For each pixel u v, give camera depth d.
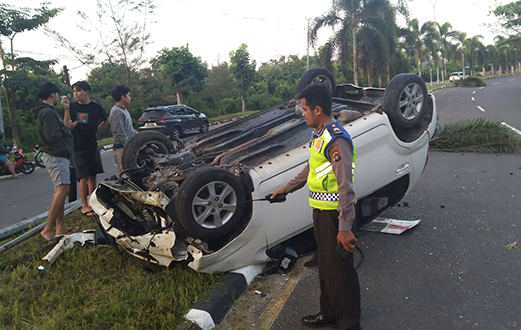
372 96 5.79
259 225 3.74
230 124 5.51
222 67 35.31
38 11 18.72
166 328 3.00
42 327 3.05
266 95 42.00
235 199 3.61
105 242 4.58
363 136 4.25
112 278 3.82
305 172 3.01
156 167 4.45
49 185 10.05
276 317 3.28
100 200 4.27
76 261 4.19
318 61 26.94
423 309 3.23
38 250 4.54
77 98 5.62
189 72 31.83
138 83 24.12
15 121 19.69
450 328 2.97
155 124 18.66
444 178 6.91
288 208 3.89
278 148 4.25
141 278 3.76
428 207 5.50
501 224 4.70
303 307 3.38
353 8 24.72
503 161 7.78
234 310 3.42
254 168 3.85
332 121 2.69
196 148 5.01
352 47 25.36
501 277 3.58
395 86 4.51
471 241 4.33
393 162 4.52
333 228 2.69
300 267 4.08
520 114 14.84
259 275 3.93
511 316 3.05
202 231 3.48
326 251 2.75
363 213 4.70
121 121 6.01
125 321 3.06
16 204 8.13
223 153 4.24
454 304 3.26
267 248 3.89
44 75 20.81
